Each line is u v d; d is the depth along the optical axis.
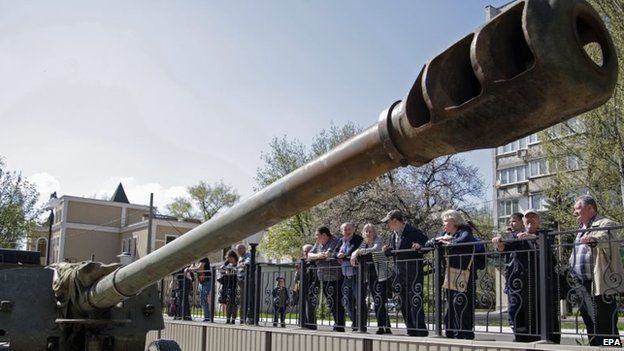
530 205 38.62
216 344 11.37
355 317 8.84
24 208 38.59
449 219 7.90
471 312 7.30
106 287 5.76
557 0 1.68
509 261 7.29
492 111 1.89
